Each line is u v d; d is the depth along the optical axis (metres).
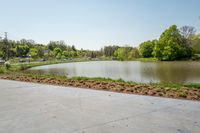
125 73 21.98
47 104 5.90
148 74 20.78
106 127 4.05
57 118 4.64
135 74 20.66
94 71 25.44
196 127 3.98
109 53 118.00
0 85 9.70
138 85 9.03
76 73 22.41
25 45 96.12
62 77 12.70
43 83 10.35
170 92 7.29
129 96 6.91
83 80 11.01
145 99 6.42
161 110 5.17
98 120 4.47
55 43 116.31
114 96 6.94
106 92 7.69
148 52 83.00
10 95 7.25
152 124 4.18
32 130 3.95
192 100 6.24
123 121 4.38
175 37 66.06
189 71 24.92
